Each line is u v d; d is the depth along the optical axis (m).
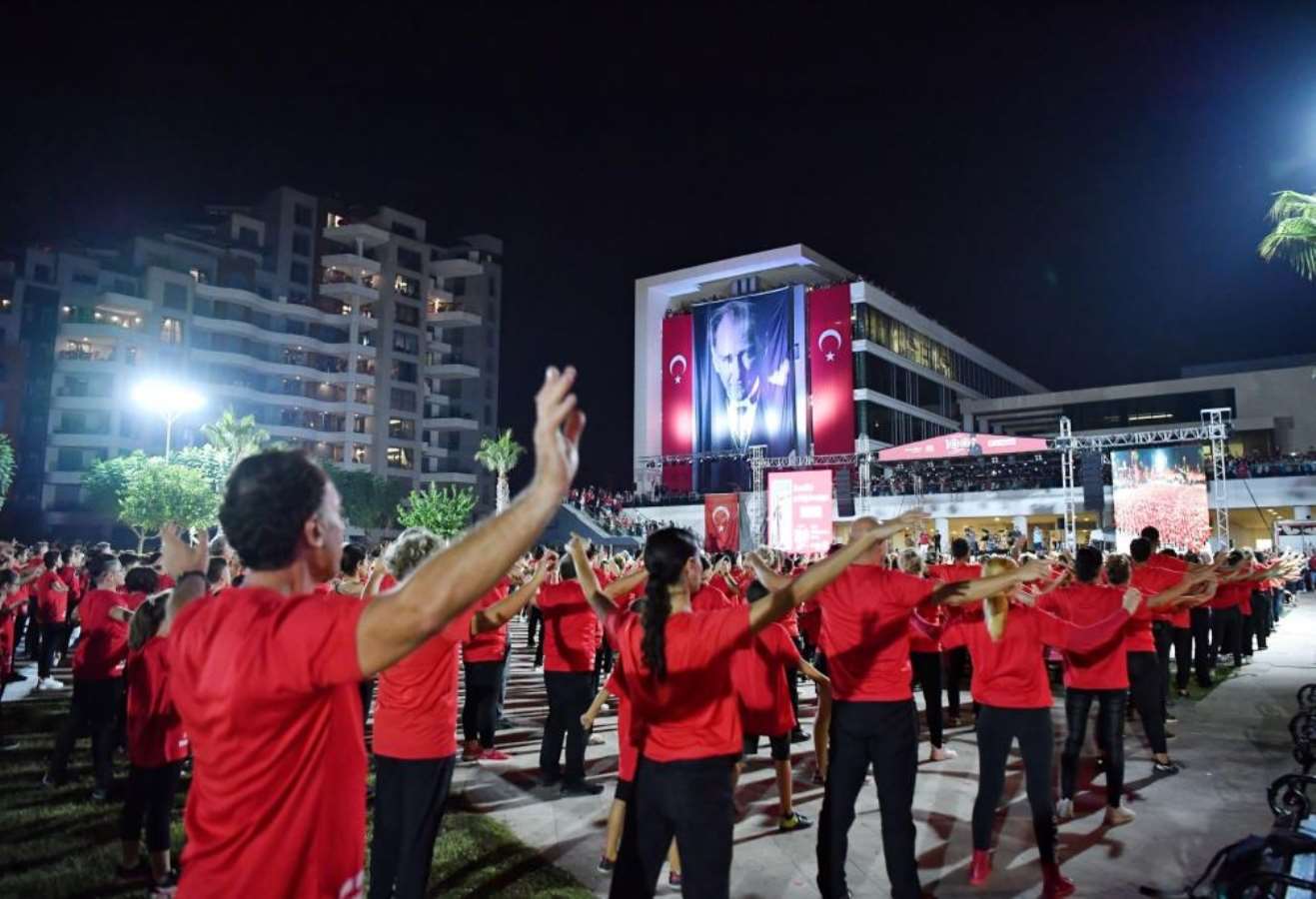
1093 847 6.05
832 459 43.84
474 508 71.31
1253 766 8.25
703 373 56.84
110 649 7.25
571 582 7.70
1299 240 15.17
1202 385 56.06
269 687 1.75
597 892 5.27
